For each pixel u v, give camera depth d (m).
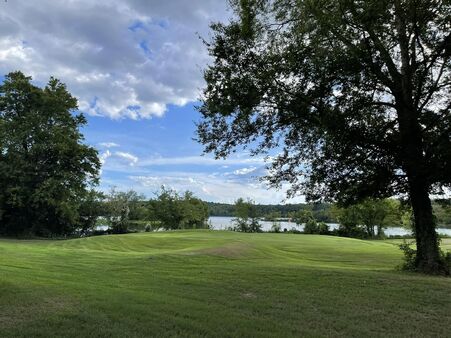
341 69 13.55
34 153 47.75
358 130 13.96
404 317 8.53
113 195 62.94
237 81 14.12
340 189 15.44
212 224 78.06
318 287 11.30
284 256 24.52
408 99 14.41
